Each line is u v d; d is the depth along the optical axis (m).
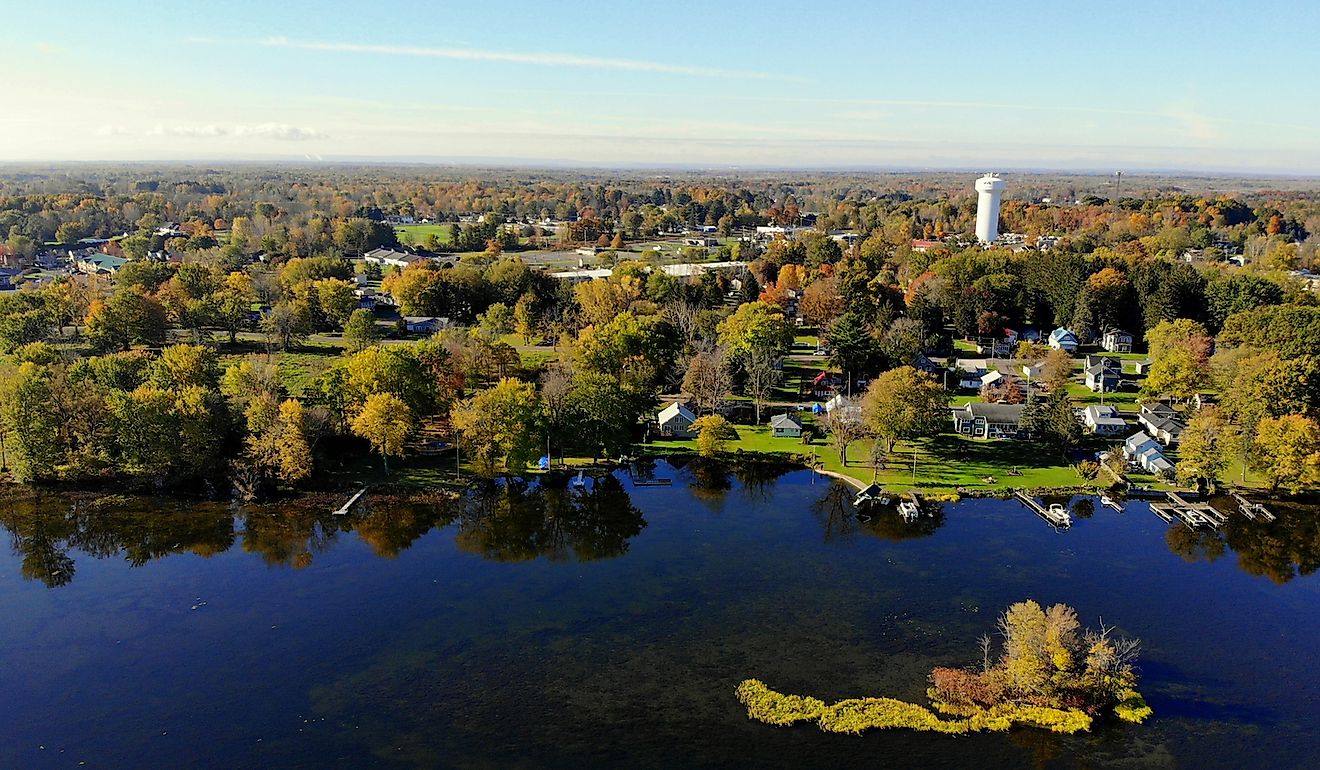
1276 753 64.94
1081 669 71.38
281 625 82.31
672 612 85.06
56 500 109.75
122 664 75.69
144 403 111.88
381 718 68.75
